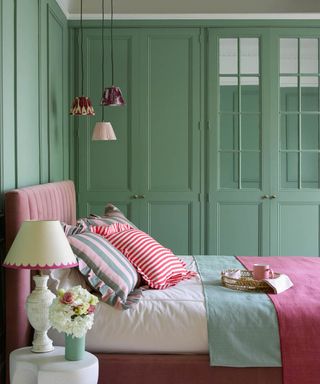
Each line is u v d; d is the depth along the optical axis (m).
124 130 5.56
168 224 5.58
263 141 5.54
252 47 5.54
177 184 5.57
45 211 3.42
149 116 5.55
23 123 3.62
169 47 5.54
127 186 5.57
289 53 5.54
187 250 5.58
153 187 5.57
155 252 3.44
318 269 3.80
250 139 5.56
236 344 2.80
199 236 5.56
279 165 5.56
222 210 5.58
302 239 5.58
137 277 3.26
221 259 4.22
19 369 2.52
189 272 3.60
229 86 5.54
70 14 5.45
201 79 5.54
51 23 4.65
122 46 5.53
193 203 5.56
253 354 2.79
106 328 2.84
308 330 2.81
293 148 5.57
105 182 5.58
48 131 4.47
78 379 2.43
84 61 5.53
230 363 2.77
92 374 2.48
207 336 2.83
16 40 3.44
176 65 5.54
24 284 2.88
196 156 5.55
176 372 2.81
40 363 2.49
